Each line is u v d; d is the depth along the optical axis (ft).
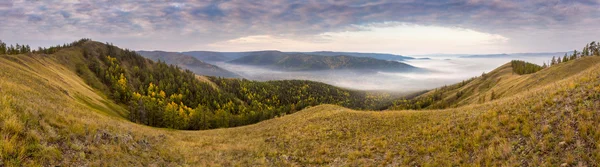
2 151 33.24
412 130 70.38
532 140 41.81
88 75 407.23
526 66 502.79
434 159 48.78
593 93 48.78
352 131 83.71
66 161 38.81
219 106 522.06
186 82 603.26
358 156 60.13
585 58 230.68
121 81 423.64
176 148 69.15
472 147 48.24
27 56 258.16
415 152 54.60
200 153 68.95
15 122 39.91
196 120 348.18
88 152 44.78
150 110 299.17
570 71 220.02
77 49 503.61
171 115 312.50
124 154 50.96
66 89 188.96
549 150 38.17
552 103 53.06
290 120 131.85
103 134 55.06
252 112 478.18
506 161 39.45
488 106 71.97
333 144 73.26
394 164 51.90
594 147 34.81
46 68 251.80
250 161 64.80
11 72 123.13
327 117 114.01
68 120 53.52
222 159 65.16
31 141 38.55
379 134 74.49
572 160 33.88
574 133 39.34
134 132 71.15
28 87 102.22
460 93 540.11
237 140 96.94
